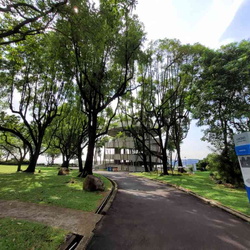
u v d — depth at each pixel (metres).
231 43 11.73
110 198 7.13
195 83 13.34
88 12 7.79
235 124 12.90
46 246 2.95
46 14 7.55
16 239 3.10
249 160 5.38
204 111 12.67
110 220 4.65
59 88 17.30
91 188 7.97
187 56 17.59
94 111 13.40
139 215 5.20
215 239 3.65
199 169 30.97
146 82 19.92
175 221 4.73
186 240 3.59
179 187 10.40
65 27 8.78
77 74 12.36
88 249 3.12
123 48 12.02
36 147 17.41
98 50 10.15
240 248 3.29
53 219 4.23
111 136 42.66
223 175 12.60
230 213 5.50
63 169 16.03
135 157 35.00
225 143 13.02
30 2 7.75
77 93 16.48
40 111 17.41
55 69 14.68
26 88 16.42
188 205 6.50
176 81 19.30
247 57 10.30
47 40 10.84
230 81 10.98
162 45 18.08
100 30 8.71
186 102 14.55
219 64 11.46
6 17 9.41
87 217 4.51
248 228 4.29
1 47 11.73
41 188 8.01
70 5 7.38
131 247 3.24
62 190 7.71
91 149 13.34
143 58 13.43
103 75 12.92
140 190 9.58
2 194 6.62
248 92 11.34
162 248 3.23
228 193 8.56
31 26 8.95
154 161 35.22
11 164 34.72
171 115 19.50
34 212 4.69
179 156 23.78
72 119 23.58
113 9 9.16
